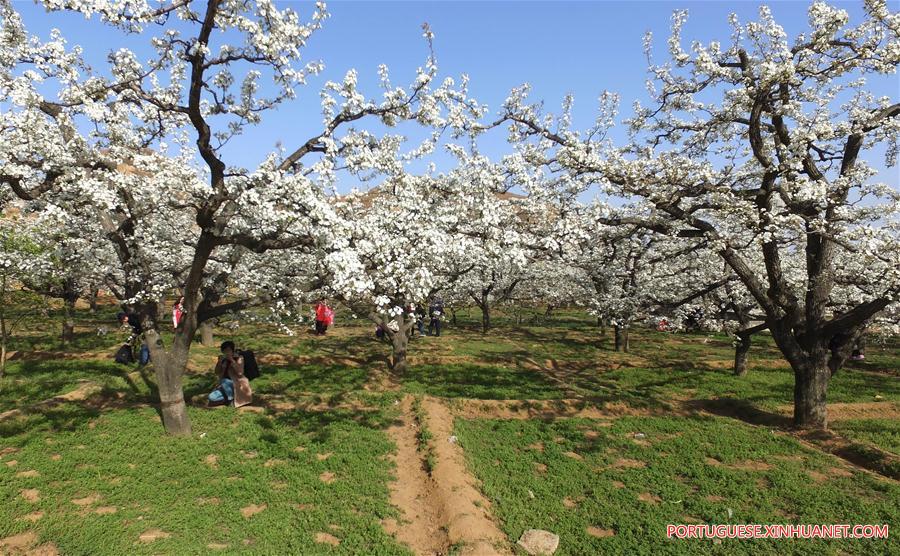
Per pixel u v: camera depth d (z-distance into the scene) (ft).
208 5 22.89
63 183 27.27
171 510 22.43
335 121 28.89
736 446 32.83
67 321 61.05
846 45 33.24
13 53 25.36
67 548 19.38
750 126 34.22
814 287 37.04
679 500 25.68
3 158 26.17
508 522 23.22
